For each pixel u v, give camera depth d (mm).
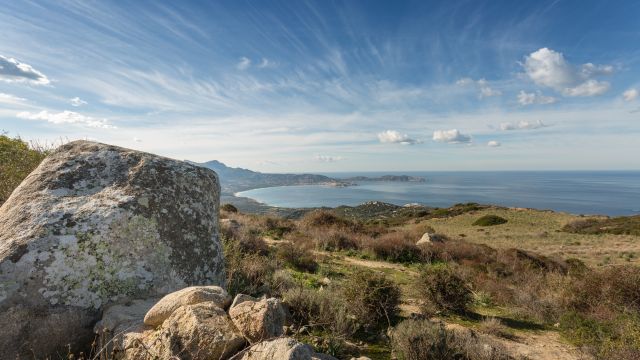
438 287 7863
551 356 5699
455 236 38875
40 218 3652
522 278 13438
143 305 3660
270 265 8008
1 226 3604
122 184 4316
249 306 3047
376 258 16484
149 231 4125
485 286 10531
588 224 44938
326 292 5828
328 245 17938
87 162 4434
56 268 3414
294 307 5281
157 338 2770
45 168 4273
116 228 3895
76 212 3828
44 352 3135
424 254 17078
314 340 4512
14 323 3072
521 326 7418
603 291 8844
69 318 3312
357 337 5230
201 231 4664
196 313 2836
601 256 26391
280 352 2340
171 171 4691
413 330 4938
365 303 6281
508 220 49219
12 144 7652
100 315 3512
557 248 30547
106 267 3697
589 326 7160
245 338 2785
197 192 4801
